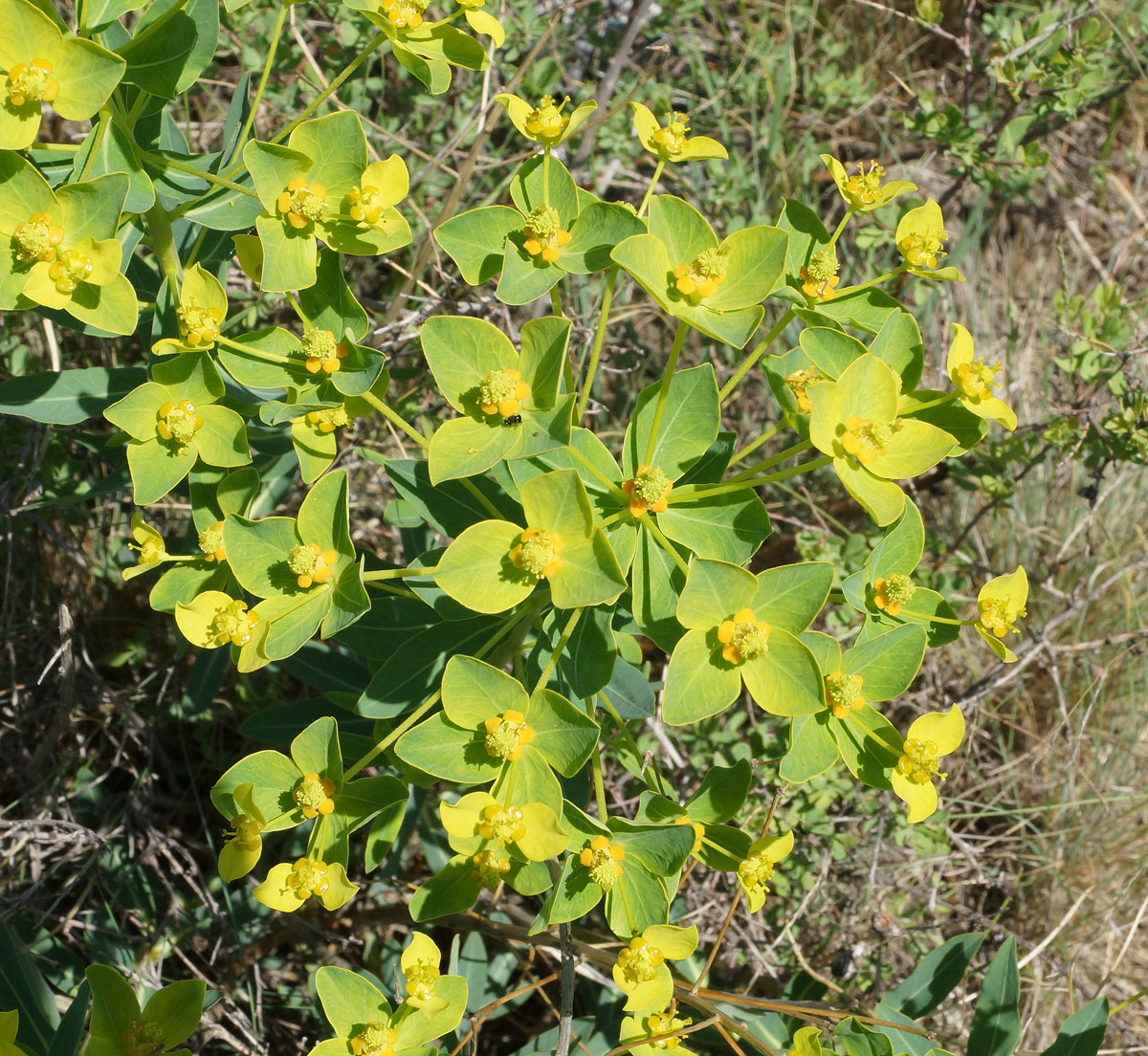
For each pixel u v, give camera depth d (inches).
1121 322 24.4
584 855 14.4
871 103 29.7
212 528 15.5
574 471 13.8
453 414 23.5
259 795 14.7
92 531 23.3
